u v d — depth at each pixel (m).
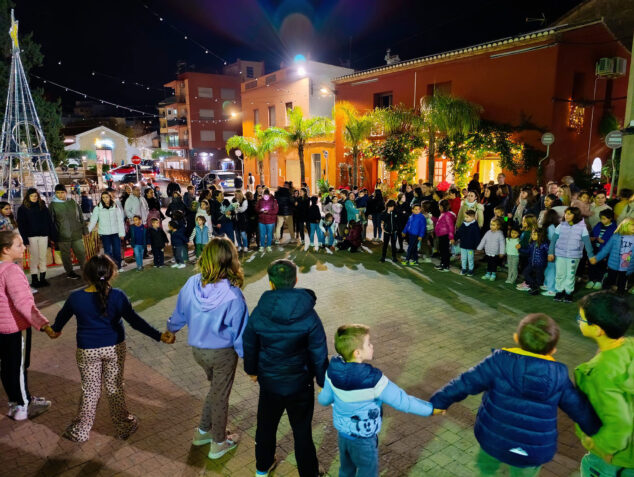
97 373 3.58
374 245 12.40
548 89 14.42
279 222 12.48
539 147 14.66
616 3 16.89
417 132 16.73
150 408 4.28
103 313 3.45
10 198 12.60
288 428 3.95
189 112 45.56
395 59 21.19
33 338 5.96
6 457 3.54
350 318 6.66
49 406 4.26
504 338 5.86
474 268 9.63
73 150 47.69
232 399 4.45
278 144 24.06
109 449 3.65
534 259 7.62
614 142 10.35
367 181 21.52
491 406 2.31
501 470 2.37
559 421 4.02
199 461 3.50
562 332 6.04
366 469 2.64
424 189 11.30
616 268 6.68
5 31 17.23
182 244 9.91
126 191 12.08
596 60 15.69
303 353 2.89
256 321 2.87
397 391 2.54
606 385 2.12
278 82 30.02
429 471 3.35
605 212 7.67
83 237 9.77
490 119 16.19
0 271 3.73
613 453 2.19
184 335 6.10
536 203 9.41
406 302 7.38
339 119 22.38
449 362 5.16
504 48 15.47
